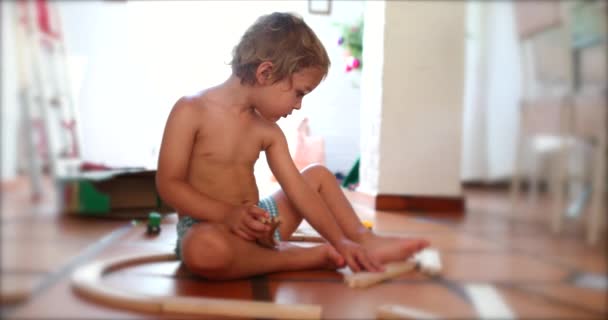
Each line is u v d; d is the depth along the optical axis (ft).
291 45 3.42
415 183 6.28
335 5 8.38
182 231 3.32
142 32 5.02
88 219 2.52
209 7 7.33
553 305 1.82
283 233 3.76
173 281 2.84
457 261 2.72
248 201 3.63
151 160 4.82
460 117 6.05
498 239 2.02
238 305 2.34
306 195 3.62
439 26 5.95
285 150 3.72
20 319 1.93
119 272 2.90
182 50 7.03
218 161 3.47
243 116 3.55
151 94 5.01
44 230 2.07
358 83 8.54
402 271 3.10
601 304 1.79
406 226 4.55
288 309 2.34
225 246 2.81
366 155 7.07
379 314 2.32
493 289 2.04
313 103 8.52
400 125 6.26
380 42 6.44
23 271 1.98
